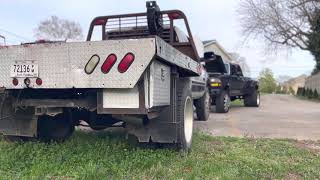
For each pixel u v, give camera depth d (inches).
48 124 246.7
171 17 303.0
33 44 186.4
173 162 211.3
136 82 174.1
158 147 231.1
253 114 565.6
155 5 276.7
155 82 185.5
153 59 177.8
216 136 320.2
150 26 279.9
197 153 242.1
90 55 178.5
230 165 213.5
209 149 259.3
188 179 183.0
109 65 176.2
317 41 1549.0
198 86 373.1
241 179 185.5
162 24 296.7
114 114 197.9
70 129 256.4
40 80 185.8
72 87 181.0
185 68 232.8
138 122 213.9
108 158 206.4
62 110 217.8
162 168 195.6
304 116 532.4
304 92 1598.2
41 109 209.0
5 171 186.9
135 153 216.8
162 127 220.4
